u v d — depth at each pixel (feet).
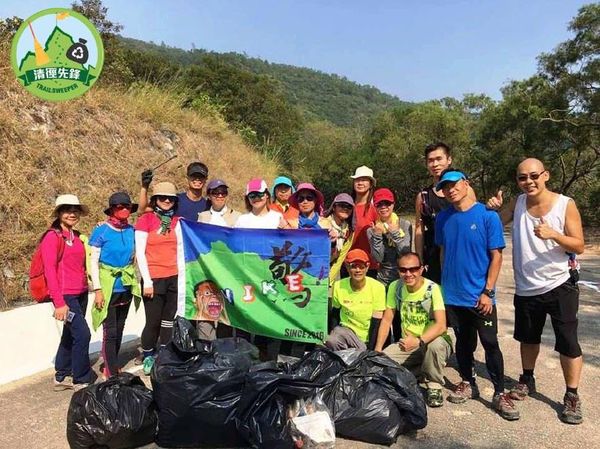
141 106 42.34
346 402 11.23
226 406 10.86
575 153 86.89
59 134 32.37
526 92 84.17
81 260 14.44
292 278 14.02
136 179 34.37
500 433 11.85
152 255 15.51
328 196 130.82
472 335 13.58
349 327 14.60
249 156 51.88
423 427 11.62
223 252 14.39
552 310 12.78
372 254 15.64
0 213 25.04
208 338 14.34
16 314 20.76
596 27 74.38
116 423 10.52
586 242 58.29
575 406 12.40
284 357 12.94
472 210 13.14
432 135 109.29
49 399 13.74
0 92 31.01
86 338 14.11
